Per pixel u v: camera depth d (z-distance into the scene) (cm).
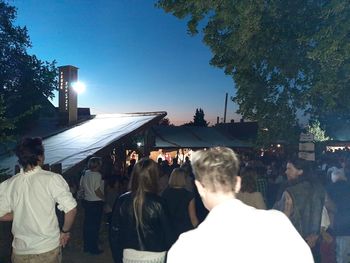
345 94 766
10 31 1788
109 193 973
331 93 741
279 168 1252
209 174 181
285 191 454
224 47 974
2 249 671
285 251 170
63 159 1121
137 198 361
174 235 368
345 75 699
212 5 832
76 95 1758
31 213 360
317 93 857
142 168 367
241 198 470
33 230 359
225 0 814
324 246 522
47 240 362
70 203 371
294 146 1029
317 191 455
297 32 840
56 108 2153
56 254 371
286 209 448
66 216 373
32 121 1762
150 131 1595
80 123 1747
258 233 171
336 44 621
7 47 1795
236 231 171
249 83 1007
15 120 714
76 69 1767
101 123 1655
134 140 1639
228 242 169
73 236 870
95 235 821
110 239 385
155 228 360
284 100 968
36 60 1905
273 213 181
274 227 174
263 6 827
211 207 187
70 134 1525
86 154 1165
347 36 661
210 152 188
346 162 920
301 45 880
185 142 2405
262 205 470
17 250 364
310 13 823
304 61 892
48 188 366
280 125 987
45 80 1914
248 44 897
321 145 1523
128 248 364
